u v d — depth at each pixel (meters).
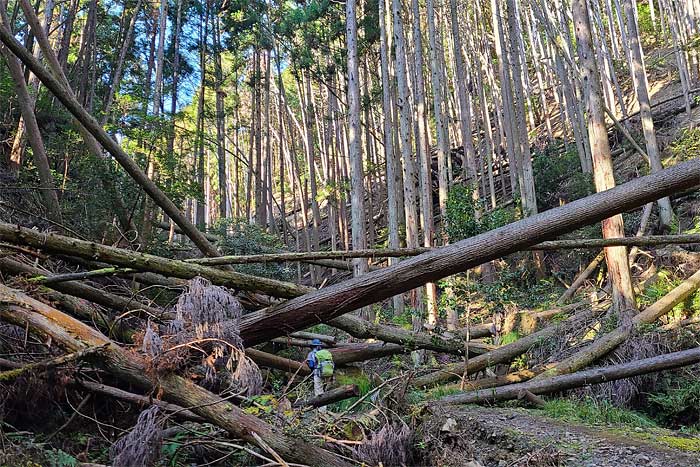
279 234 28.48
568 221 5.74
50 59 9.23
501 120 30.25
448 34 35.28
